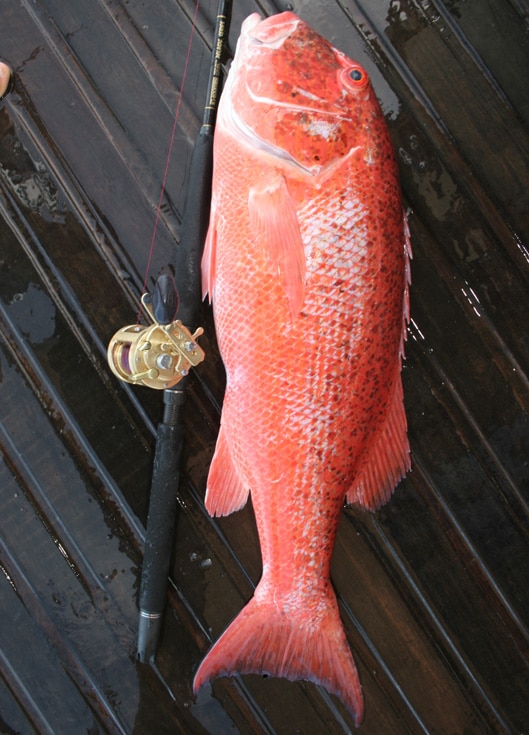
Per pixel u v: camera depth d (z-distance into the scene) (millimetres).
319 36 1038
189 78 1138
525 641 1177
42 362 1144
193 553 1150
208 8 1136
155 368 1033
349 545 1164
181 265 1084
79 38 1133
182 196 1142
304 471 1054
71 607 1146
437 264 1162
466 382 1168
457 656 1172
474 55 1148
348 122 1023
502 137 1154
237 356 1052
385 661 1165
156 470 1104
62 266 1142
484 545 1173
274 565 1076
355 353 1039
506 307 1167
